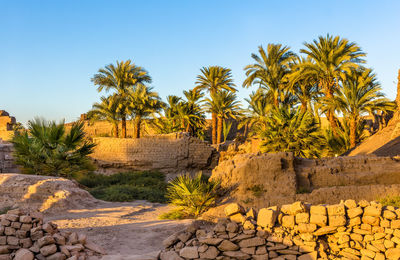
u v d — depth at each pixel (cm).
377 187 1380
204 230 666
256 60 3469
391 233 576
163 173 3073
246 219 642
